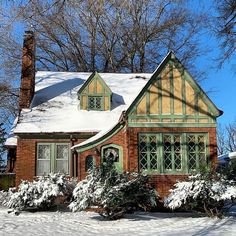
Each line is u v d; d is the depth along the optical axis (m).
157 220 14.47
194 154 17.92
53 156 21.62
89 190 14.39
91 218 15.34
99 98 23.83
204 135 18.14
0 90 32.25
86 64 37.53
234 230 11.91
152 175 17.59
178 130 18.08
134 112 18.19
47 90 25.78
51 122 22.25
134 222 14.15
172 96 18.41
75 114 23.16
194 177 15.12
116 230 12.73
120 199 14.40
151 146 17.98
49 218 15.41
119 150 19.31
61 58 37.47
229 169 15.59
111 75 27.86
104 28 34.94
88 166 19.47
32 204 16.78
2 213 16.78
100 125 22.12
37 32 32.31
